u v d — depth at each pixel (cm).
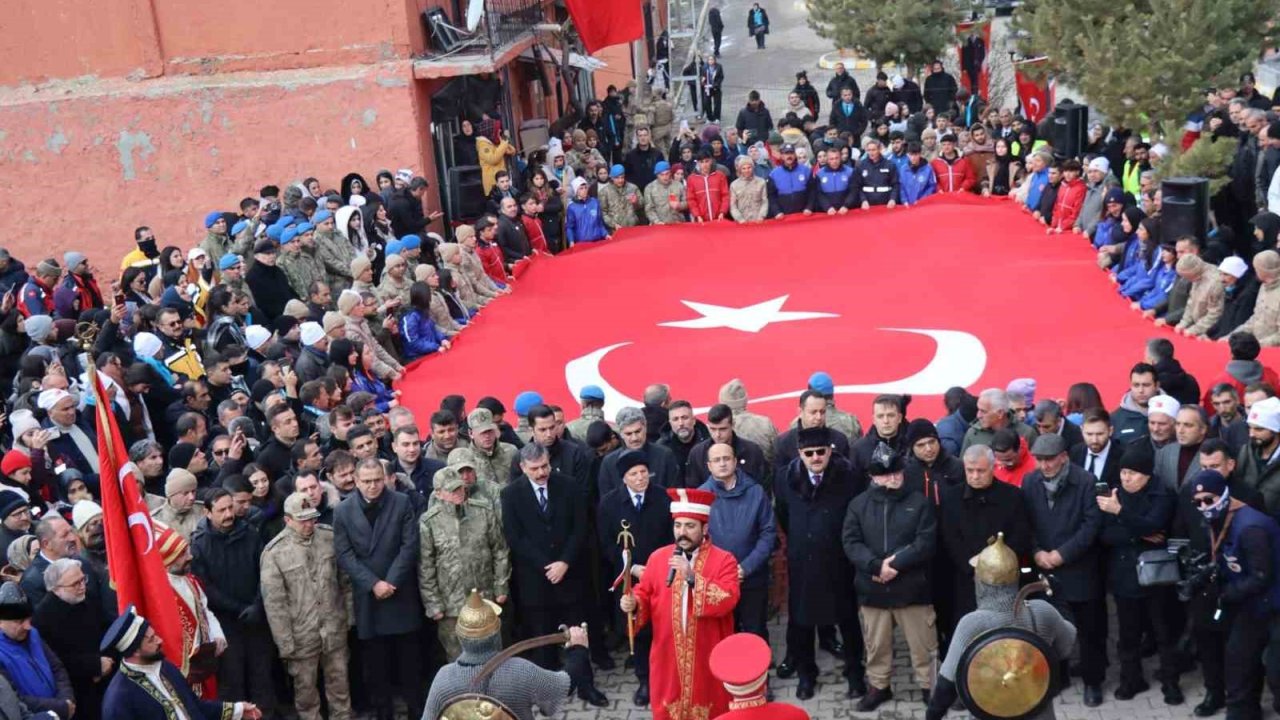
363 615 1014
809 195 2194
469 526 1027
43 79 2153
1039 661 707
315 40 2094
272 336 1423
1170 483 1015
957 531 970
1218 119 1878
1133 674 984
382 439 1193
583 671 771
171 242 2197
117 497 865
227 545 1001
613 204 2209
